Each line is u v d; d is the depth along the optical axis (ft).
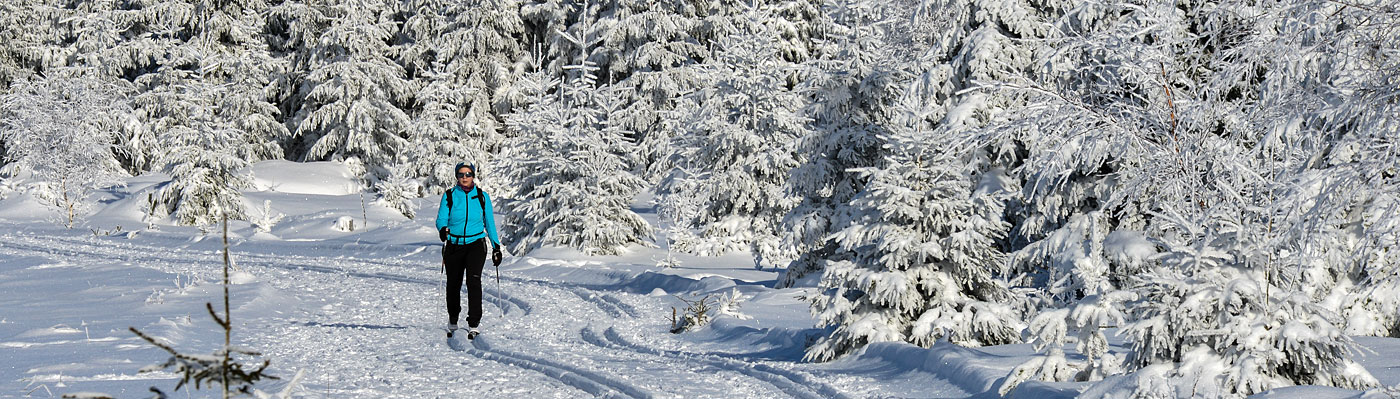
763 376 20.97
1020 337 22.66
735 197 69.05
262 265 59.82
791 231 51.13
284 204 112.98
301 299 40.75
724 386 19.86
